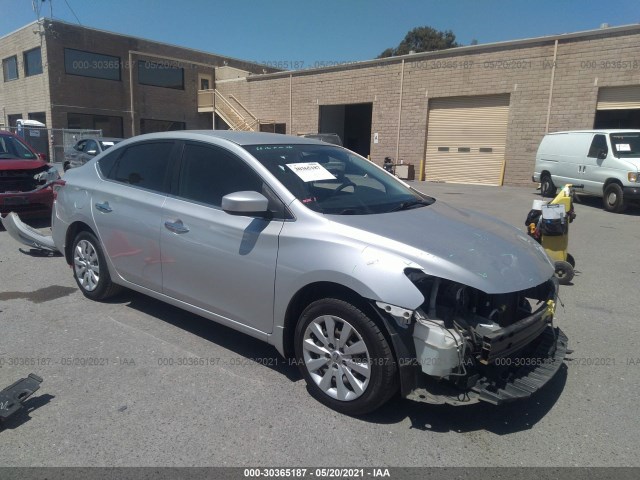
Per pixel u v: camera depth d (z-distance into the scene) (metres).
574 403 3.29
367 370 2.95
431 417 3.10
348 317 2.99
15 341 4.04
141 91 29.58
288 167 3.68
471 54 20.25
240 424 2.97
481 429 2.99
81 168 5.17
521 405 3.26
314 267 3.08
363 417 3.08
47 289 5.34
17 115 29.52
